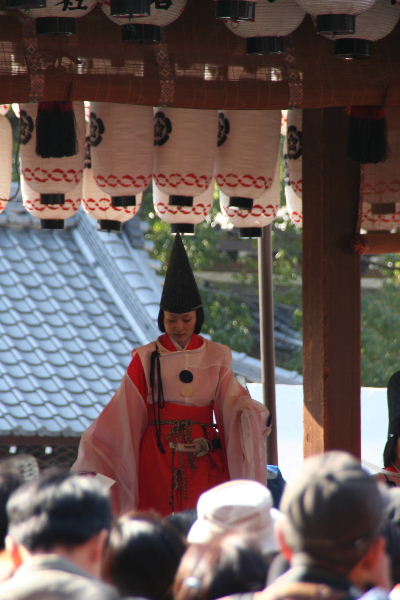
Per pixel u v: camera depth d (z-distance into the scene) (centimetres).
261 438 1452
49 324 2927
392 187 1573
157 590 715
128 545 714
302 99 1391
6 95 1285
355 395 1507
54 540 627
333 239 1502
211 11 1363
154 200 1734
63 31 1198
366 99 1411
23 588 573
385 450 1437
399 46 1419
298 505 626
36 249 3138
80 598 562
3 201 1692
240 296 4881
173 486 1453
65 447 2677
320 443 1498
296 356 4681
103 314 3003
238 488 895
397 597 746
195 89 1353
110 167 1509
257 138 1557
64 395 2705
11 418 2584
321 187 1498
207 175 1534
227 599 654
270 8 1234
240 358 3503
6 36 1278
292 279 4697
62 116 1377
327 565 625
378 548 646
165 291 1491
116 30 1314
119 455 1444
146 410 1476
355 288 1507
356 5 1167
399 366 4334
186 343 1494
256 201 1762
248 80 1371
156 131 1534
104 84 1313
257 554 697
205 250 4659
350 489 621
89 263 3147
